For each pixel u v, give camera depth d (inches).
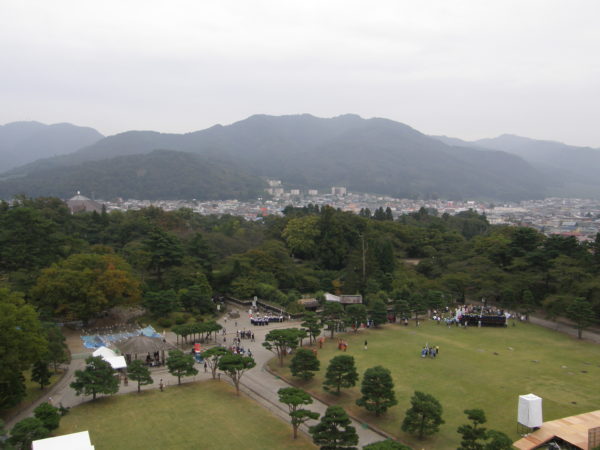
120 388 2714.1
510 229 6565.0
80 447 1708.9
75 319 3890.3
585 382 2751.0
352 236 6481.3
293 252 6446.9
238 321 4269.2
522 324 4222.4
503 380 2783.0
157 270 5000.0
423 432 2091.5
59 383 2751.0
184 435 2128.4
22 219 4490.7
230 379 2886.3
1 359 2143.2
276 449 2009.1
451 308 4864.7
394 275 5364.2
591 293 4037.9
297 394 2151.8
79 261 4035.4
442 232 7436.0
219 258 6028.5
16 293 2679.6
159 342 3154.5
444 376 2851.9
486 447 1724.9
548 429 2047.2
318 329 3506.4
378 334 3890.3
